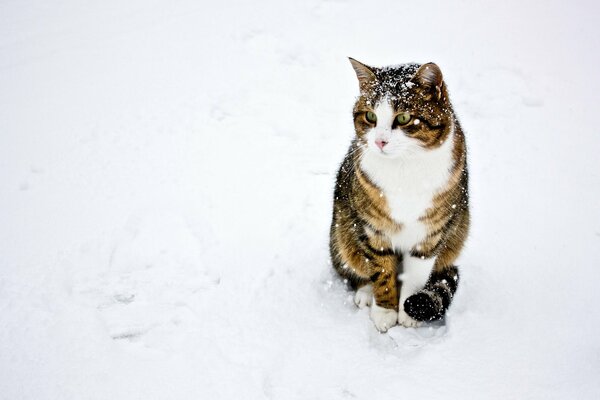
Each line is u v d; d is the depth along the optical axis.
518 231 1.40
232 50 1.91
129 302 1.29
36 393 1.16
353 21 2.03
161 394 1.15
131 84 1.79
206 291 1.30
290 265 1.35
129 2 2.23
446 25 1.99
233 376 1.17
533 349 1.19
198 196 1.49
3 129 1.64
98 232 1.40
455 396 1.14
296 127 1.67
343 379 1.17
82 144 1.61
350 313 1.28
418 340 1.22
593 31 1.91
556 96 1.71
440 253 1.27
